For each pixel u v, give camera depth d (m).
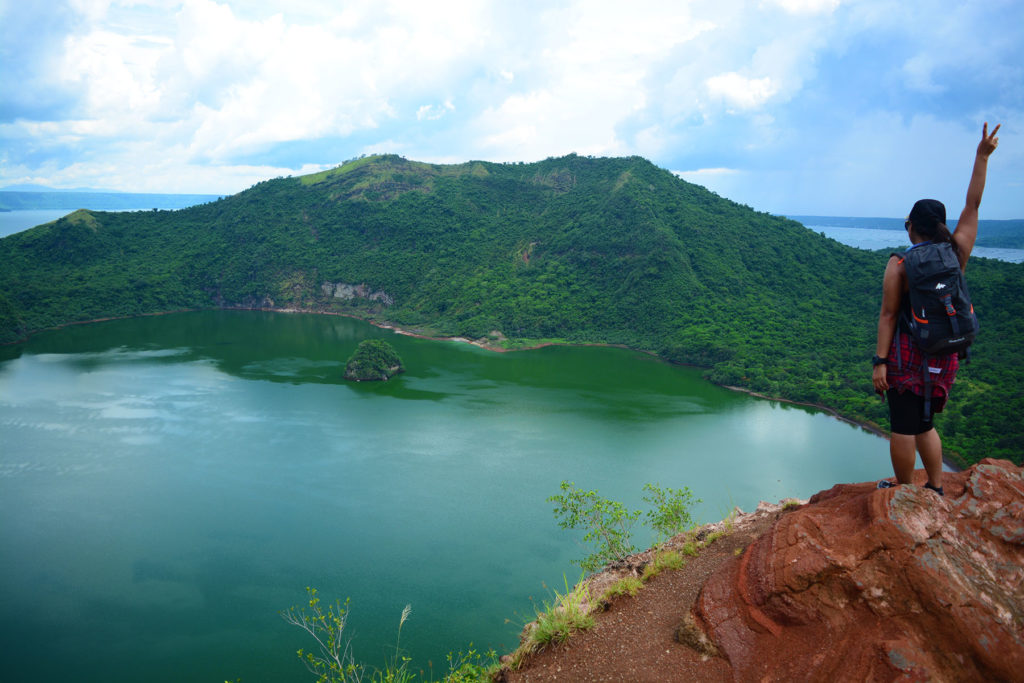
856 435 88.69
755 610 6.60
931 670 5.23
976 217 6.11
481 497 66.12
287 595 48.44
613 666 7.31
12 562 53.12
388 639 42.19
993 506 6.21
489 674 8.56
